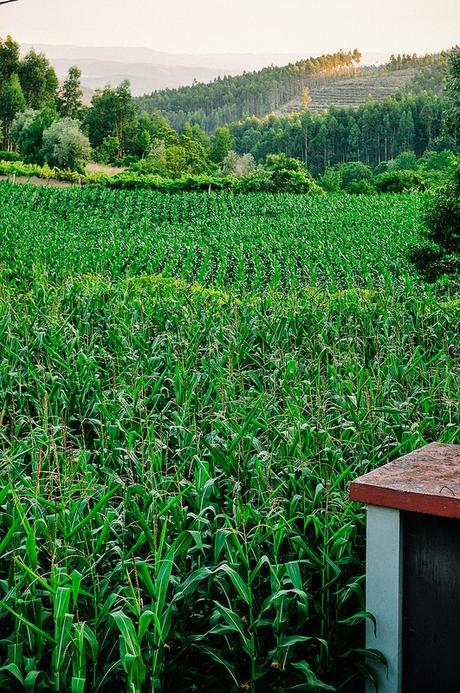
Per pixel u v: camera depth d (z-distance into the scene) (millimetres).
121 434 7520
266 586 4691
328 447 6055
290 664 4246
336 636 4406
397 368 9680
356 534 4859
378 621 3715
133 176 87438
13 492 4340
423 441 6258
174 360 10977
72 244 36000
